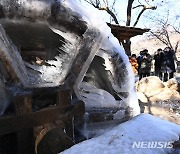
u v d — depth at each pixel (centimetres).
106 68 401
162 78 1370
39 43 430
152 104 688
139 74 1391
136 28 974
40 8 314
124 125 240
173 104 684
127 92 425
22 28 351
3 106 308
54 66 382
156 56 1363
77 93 372
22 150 288
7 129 278
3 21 309
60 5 328
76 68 353
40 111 296
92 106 418
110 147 199
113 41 390
